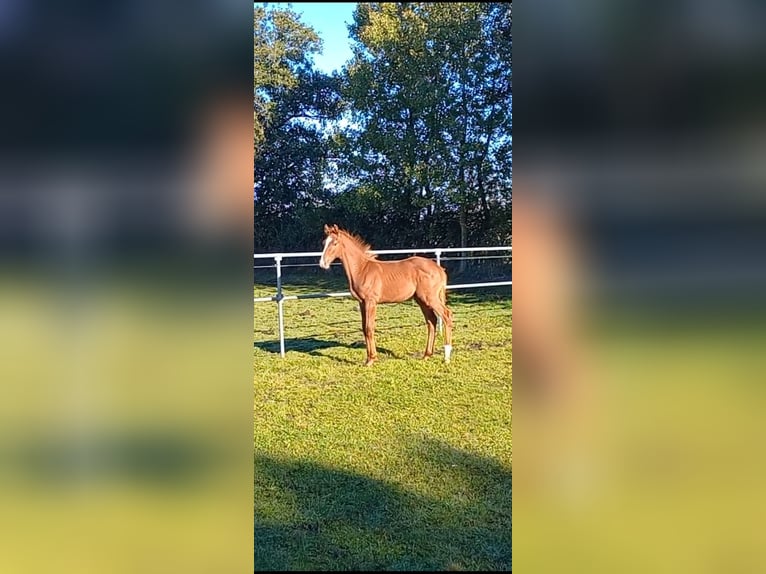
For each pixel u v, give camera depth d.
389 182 14.79
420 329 7.73
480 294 11.20
